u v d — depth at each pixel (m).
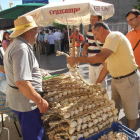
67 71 6.54
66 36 12.98
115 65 2.02
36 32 1.85
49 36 11.21
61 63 8.20
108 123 1.91
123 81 2.06
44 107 1.75
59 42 11.97
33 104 1.80
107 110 1.89
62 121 1.73
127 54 1.93
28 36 1.75
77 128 1.69
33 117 1.83
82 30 13.15
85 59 1.83
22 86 1.56
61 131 1.85
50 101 2.03
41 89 1.92
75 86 2.17
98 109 1.86
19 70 1.54
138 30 2.76
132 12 2.62
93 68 3.17
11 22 6.36
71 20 4.00
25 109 1.76
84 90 2.17
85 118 1.75
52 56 10.59
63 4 2.21
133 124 2.20
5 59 1.70
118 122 1.81
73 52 2.00
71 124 1.64
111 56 2.00
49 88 2.17
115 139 1.61
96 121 1.79
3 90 2.24
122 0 11.00
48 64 8.12
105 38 2.02
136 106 2.12
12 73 1.68
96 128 1.79
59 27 17.19
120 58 1.94
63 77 2.29
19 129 2.76
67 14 2.16
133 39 2.85
